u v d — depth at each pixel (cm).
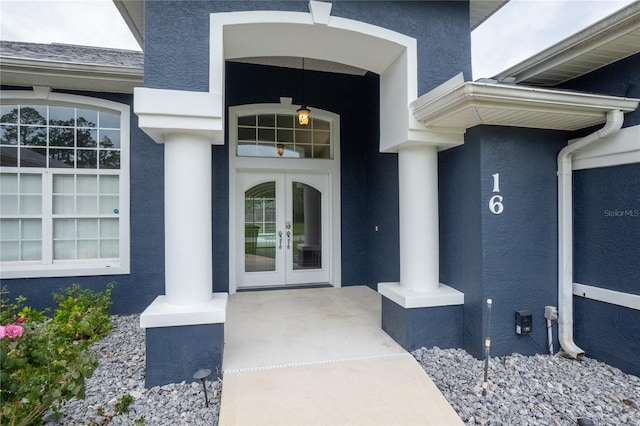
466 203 359
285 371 304
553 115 307
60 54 491
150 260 495
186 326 296
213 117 299
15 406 207
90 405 262
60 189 485
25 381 216
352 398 265
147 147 496
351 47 366
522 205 348
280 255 629
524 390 285
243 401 260
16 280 452
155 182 498
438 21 364
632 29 269
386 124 398
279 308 495
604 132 312
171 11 304
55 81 449
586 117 313
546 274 354
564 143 361
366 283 642
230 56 382
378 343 367
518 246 346
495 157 340
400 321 362
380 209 582
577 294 353
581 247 351
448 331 360
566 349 344
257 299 541
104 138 497
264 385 281
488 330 286
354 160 641
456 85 300
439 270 406
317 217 645
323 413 248
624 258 312
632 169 306
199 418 250
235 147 592
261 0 322
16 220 471
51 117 482
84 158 491
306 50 374
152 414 254
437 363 329
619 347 317
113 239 501
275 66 605
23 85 458
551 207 357
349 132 639
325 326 420
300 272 638
